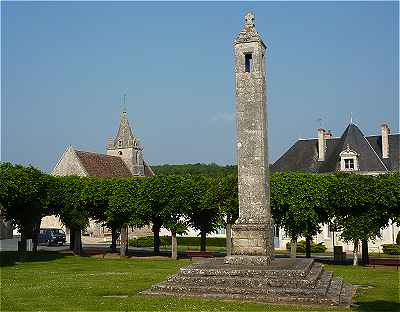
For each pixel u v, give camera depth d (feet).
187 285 64.80
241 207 74.59
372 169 169.89
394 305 58.54
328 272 78.74
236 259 71.36
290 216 121.19
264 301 58.54
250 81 76.28
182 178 136.15
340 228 120.88
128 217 139.33
